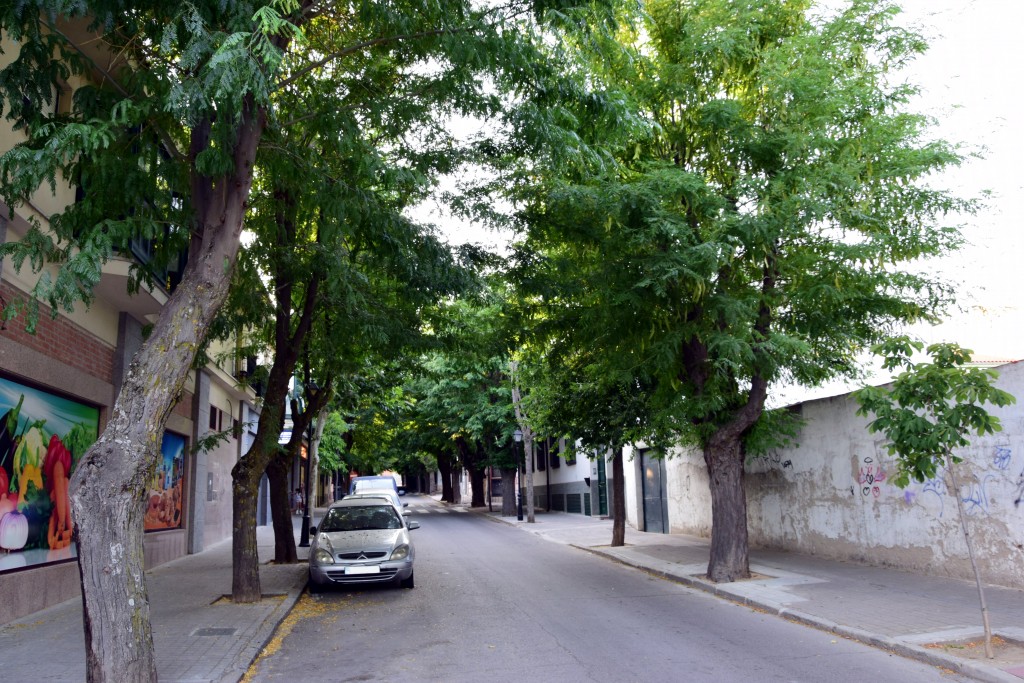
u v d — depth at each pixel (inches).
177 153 357.7
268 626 386.3
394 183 426.3
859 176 439.2
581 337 538.9
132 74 344.8
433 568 637.3
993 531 433.1
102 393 509.4
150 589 511.8
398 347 561.9
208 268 278.4
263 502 1221.7
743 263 477.4
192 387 769.6
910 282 442.9
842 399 577.0
